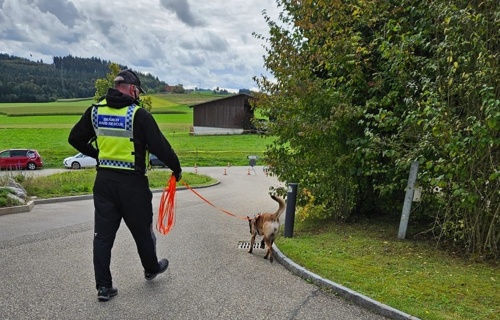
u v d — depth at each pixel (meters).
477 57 5.10
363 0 6.90
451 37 5.27
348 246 6.22
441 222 6.77
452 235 6.41
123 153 4.04
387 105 7.02
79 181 15.81
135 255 5.81
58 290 4.32
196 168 28.89
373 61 7.70
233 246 6.69
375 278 4.75
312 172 8.09
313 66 8.30
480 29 5.04
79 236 6.98
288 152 8.36
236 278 4.96
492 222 5.48
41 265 5.20
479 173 5.35
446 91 5.57
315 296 4.41
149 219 4.28
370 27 7.49
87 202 12.03
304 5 7.89
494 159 5.28
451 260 5.51
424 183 6.38
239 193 16.45
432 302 4.07
